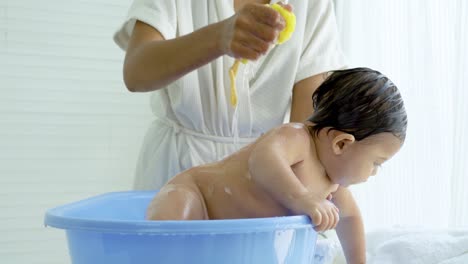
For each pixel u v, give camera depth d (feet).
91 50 6.60
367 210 5.33
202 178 3.30
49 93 6.49
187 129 3.88
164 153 3.90
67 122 6.55
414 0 4.85
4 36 6.35
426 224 4.68
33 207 6.46
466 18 4.32
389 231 4.29
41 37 6.45
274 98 3.87
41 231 6.49
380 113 3.19
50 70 6.48
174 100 3.73
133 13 3.59
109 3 6.64
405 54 5.00
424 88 4.74
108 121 6.67
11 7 6.36
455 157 4.33
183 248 2.36
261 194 3.10
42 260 6.51
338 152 3.23
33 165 6.45
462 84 4.33
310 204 2.69
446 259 3.77
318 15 4.00
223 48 2.80
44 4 6.45
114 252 2.45
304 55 3.94
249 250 2.41
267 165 2.93
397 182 5.00
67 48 6.53
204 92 3.77
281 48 3.80
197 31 2.94
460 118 4.33
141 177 4.02
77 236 2.59
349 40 5.65
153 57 3.06
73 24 6.54
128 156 6.74
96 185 6.65
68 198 6.57
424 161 4.74
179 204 3.12
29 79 6.42
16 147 6.40
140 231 2.27
